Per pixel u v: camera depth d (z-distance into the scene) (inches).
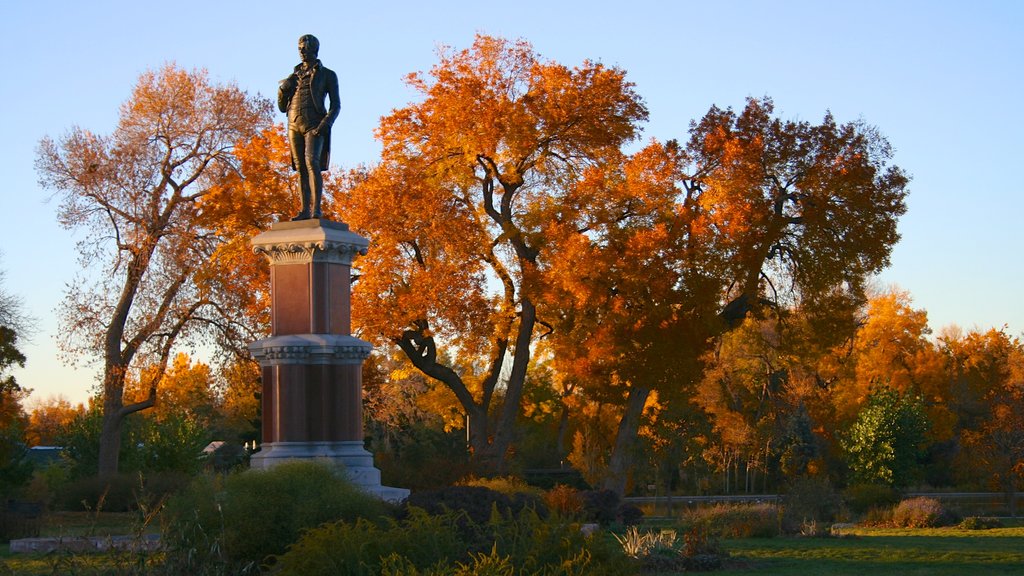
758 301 1780.3
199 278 1640.0
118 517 1168.8
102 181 1649.9
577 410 2345.0
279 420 909.2
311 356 912.9
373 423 2110.0
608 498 1181.1
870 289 2940.5
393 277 1628.9
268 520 661.3
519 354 1707.7
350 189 1694.1
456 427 2415.1
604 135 1659.7
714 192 1621.6
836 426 2386.8
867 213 1679.4
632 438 1766.7
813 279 1705.2
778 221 1688.0
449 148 1668.3
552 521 489.1
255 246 935.7
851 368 2554.1
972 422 2566.4
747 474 2319.1
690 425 1793.8
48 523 1092.5
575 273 1550.2
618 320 1616.6
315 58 985.5
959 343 3002.0
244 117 1724.9
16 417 1919.3
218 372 1729.8
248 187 1642.5
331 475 719.7
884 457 2050.9
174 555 566.9
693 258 1624.0
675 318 1653.5
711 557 756.0
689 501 1973.4
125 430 2186.3
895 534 1103.6
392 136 1686.8
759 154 1642.5
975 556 820.6
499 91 1657.2
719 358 2411.4
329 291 929.5
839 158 1681.8
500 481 1167.0
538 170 1697.8
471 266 1667.1
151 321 1667.1
